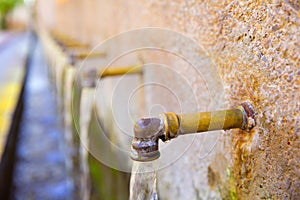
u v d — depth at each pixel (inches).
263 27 19.3
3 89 174.7
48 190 116.3
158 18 36.6
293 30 17.2
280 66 18.2
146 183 23.9
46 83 251.6
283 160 18.5
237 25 21.8
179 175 34.9
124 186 47.1
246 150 21.6
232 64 22.8
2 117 131.6
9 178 116.0
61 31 185.9
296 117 17.4
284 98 18.1
